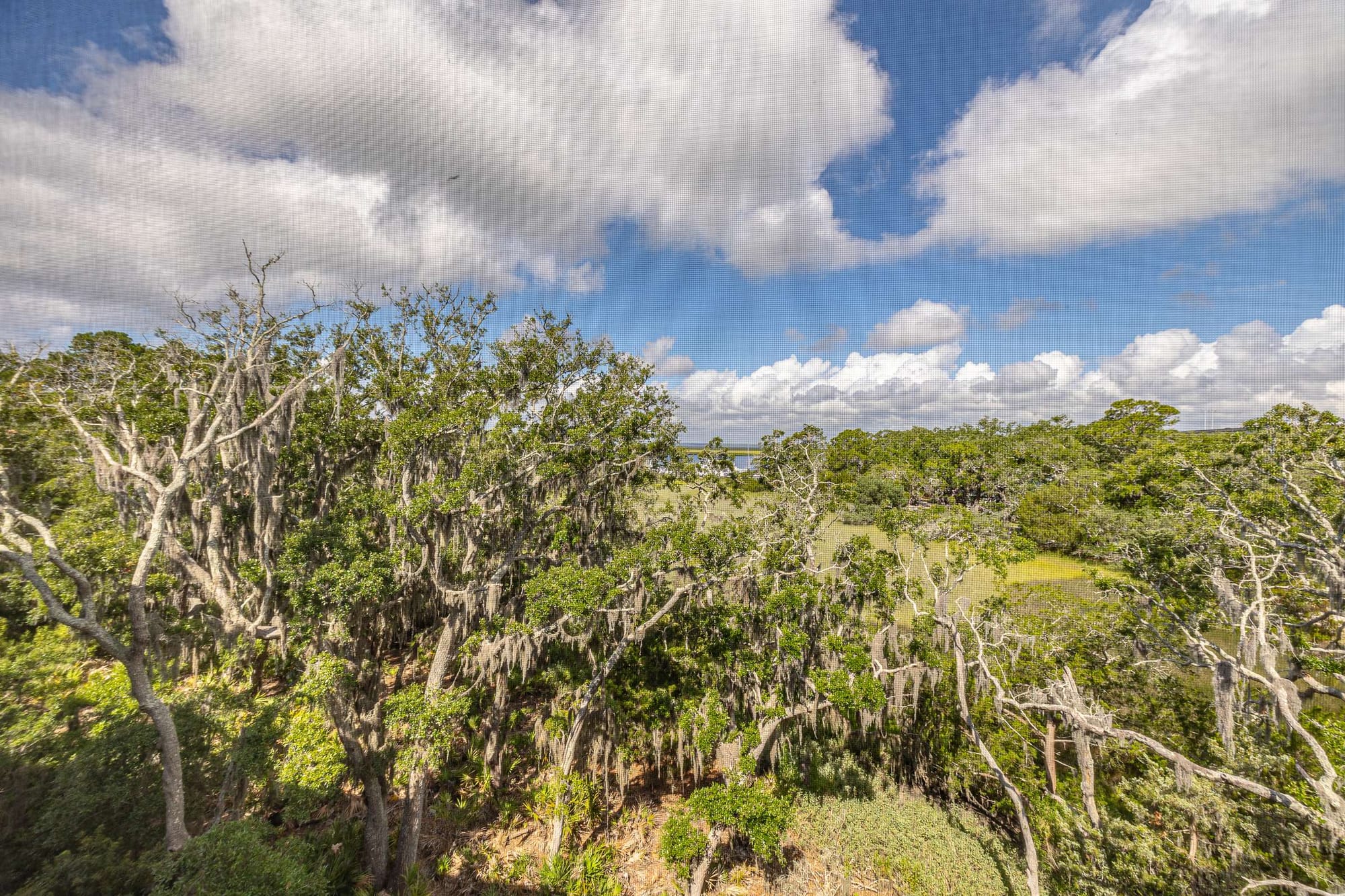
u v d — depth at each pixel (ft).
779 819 50.55
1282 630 50.93
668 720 66.54
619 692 66.49
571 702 66.18
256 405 62.80
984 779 67.92
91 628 33.58
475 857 55.57
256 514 54.29
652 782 71.26
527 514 68.80
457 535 72.74
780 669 66.03
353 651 55.31
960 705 57.77
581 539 75.46
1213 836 37.60
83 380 78.69
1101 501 143.95
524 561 73.72
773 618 67.51
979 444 224.94
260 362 55.01
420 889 46.83
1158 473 122.42
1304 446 79.77
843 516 166.81
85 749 38.45
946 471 198.70
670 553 65.41
